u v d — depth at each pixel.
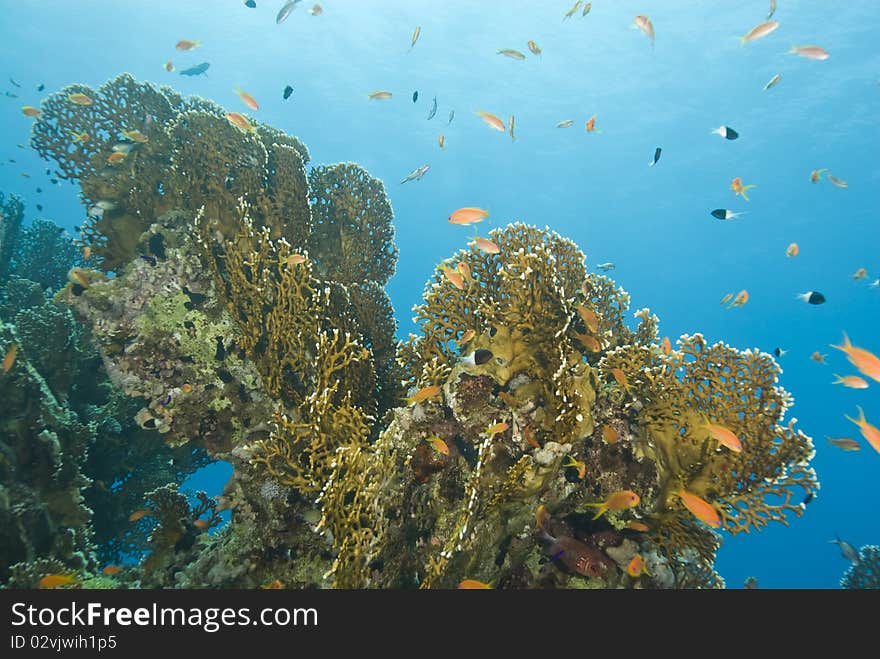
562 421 0.96
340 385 1.09
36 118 1.28
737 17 5.62
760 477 0.97
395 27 6.82
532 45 1.55
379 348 1.31
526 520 0.96
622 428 1.03
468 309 1.11
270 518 1.01
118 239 1.29
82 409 1.37
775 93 6.58
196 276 1.16
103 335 1.12
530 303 1.02
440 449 0.94
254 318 1.12
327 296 1.14
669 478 1.00
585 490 1.00
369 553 0.90
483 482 0.95
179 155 1.24
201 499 1.15
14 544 0.97
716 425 0.86
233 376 1.13
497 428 0.93
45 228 1.96
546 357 1.01
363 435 1.00
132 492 1.47
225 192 1.21
